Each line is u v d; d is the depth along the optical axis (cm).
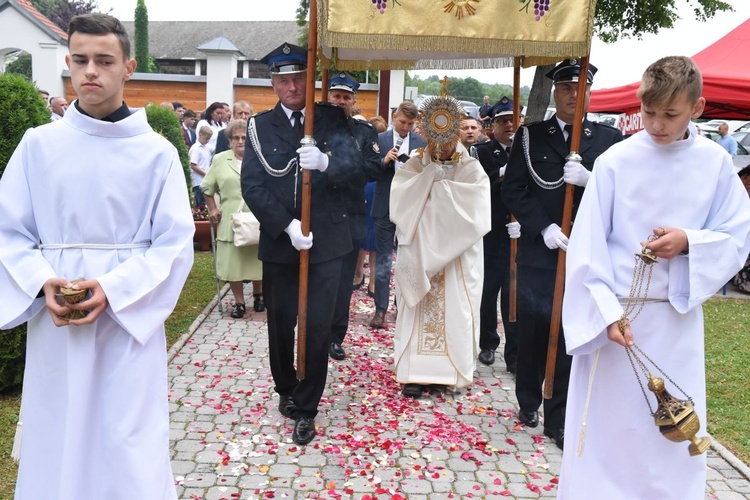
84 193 247
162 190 258
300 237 389
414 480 366
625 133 1086
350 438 412
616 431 268
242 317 679
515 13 376
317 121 416
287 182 407
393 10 371
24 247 247
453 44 376
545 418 417
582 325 264
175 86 1848
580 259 265
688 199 259
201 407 453
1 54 1917
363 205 462
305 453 393
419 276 470
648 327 263
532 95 696
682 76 241
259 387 493
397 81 1716
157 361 260
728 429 447
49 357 249
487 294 563
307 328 402
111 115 254
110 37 245
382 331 654
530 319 421
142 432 254
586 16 373
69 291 231
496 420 450
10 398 448
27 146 250
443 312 482
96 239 250
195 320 652
